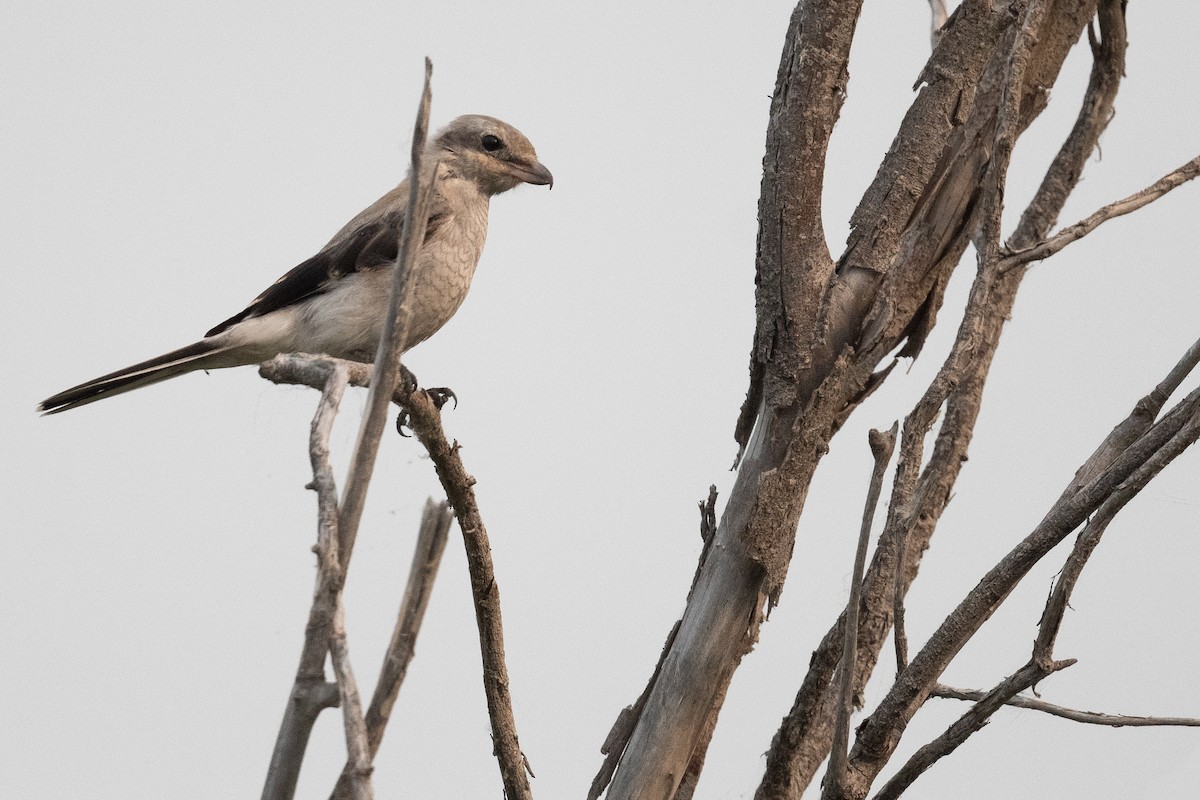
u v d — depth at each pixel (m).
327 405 4.67
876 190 7.57
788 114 7.21
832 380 7.21
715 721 7.43
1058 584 6.26
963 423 8.01
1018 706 6.97
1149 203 6.86
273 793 4.02
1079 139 8.84
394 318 4.57
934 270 7.53
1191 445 6.00
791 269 7.32
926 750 6.54
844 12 7.07
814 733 7.15
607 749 7.55
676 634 7.58
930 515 7.82
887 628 7.27
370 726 5.45
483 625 7.15
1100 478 6.21
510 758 7.13
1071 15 7.87
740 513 7.34
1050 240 6.57
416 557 5.64
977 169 7.58
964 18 7.53
